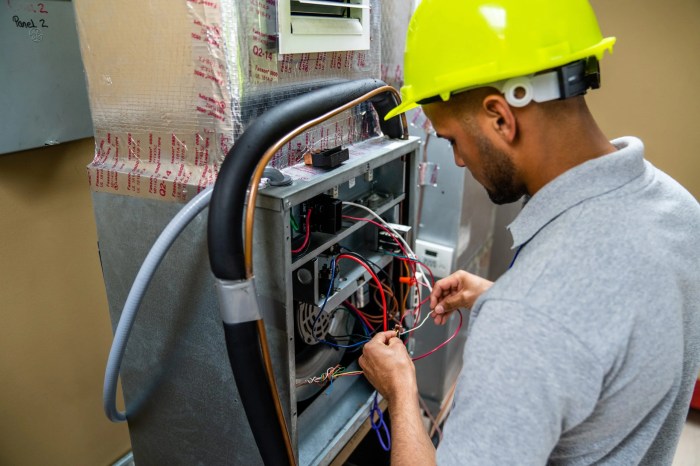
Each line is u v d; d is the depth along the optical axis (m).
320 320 1.05
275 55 0.88
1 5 1.05
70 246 1.34
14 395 1.28
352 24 1.01
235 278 0.75
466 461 0.54
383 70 1.51
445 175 1.68
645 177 0.62
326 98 0.87
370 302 1.26
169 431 1.08
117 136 0.95
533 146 0.63
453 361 2.03
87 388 1.47
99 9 0.87
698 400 2.04
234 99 0.82
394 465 0.69
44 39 1.14
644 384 0.57
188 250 0.90
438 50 0.66
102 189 0.98
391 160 1.11
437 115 0.70
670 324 0.57
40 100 1.16
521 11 0.61
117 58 0.89
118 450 1.61
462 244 1.81
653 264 0.56
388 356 0.85
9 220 1.20
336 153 0.95
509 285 0.58
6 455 1.29
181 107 0.85
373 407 1.17
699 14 1.74
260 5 0.83
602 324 0.53
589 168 0.60
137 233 0.97
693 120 1.86
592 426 0.62
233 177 0.73
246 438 0.97
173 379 1.02
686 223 0.63
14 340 1.26
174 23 0.81
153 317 1.00
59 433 1.42
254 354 0.79
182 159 0.89
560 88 0.60
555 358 0.52
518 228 0.64
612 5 1.87
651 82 1.89
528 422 0.52
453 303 1.12
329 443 1.04
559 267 0.56
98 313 1.46
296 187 0.83
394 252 1.16
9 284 1.22
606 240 0.56
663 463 0.76
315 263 0.91
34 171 1.22
